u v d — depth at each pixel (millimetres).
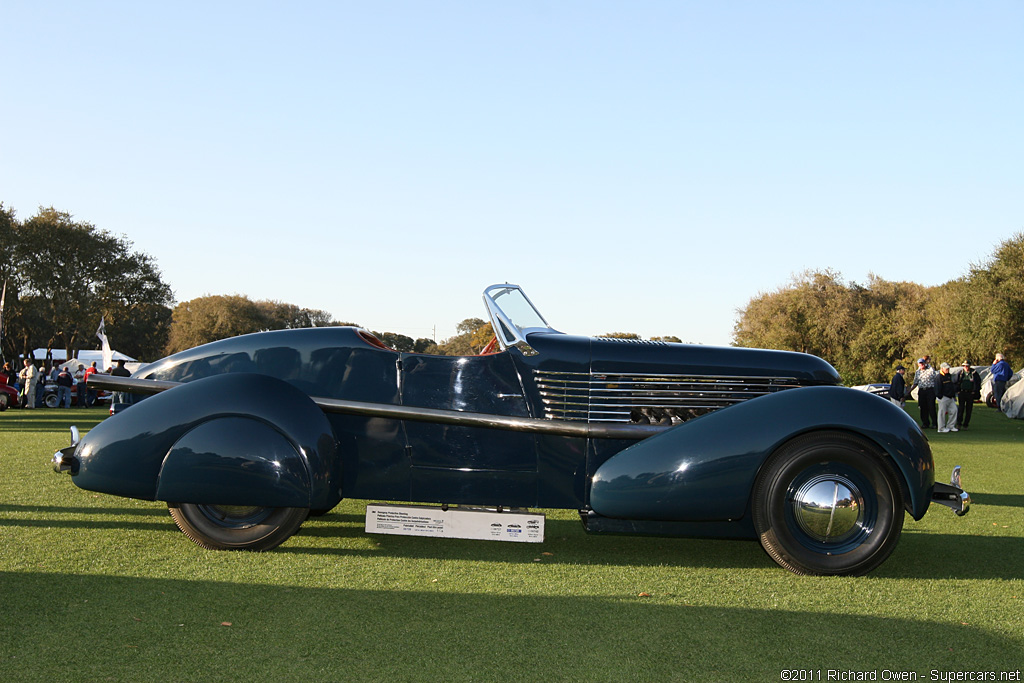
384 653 3004
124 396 4914
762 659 3023
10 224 44406
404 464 4633
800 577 4230
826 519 4203
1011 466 9750
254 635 3168
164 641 3080
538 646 3109
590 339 4824
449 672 2836
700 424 4301
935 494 4512
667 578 4180
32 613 3381
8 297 43875
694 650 3104
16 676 2721
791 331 53000
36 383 22312
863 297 53344
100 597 3617
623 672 2869
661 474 4230
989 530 5656
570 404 4676
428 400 4652
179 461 4324
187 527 4547
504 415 4617
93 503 5938
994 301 34562
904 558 4730
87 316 46625
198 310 68438
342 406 4566
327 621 3354
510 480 4621
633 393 4695
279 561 4344
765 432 4191
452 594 3795
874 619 3510
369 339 4953
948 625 3438
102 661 2869
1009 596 3885
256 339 4805
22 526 5113
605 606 3646
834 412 4188
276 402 4418
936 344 41969
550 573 4242
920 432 4230
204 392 4438
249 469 4309
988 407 25109
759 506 4270
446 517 4559
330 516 5730
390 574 4133
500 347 4762
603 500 4312
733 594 3881
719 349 4883
